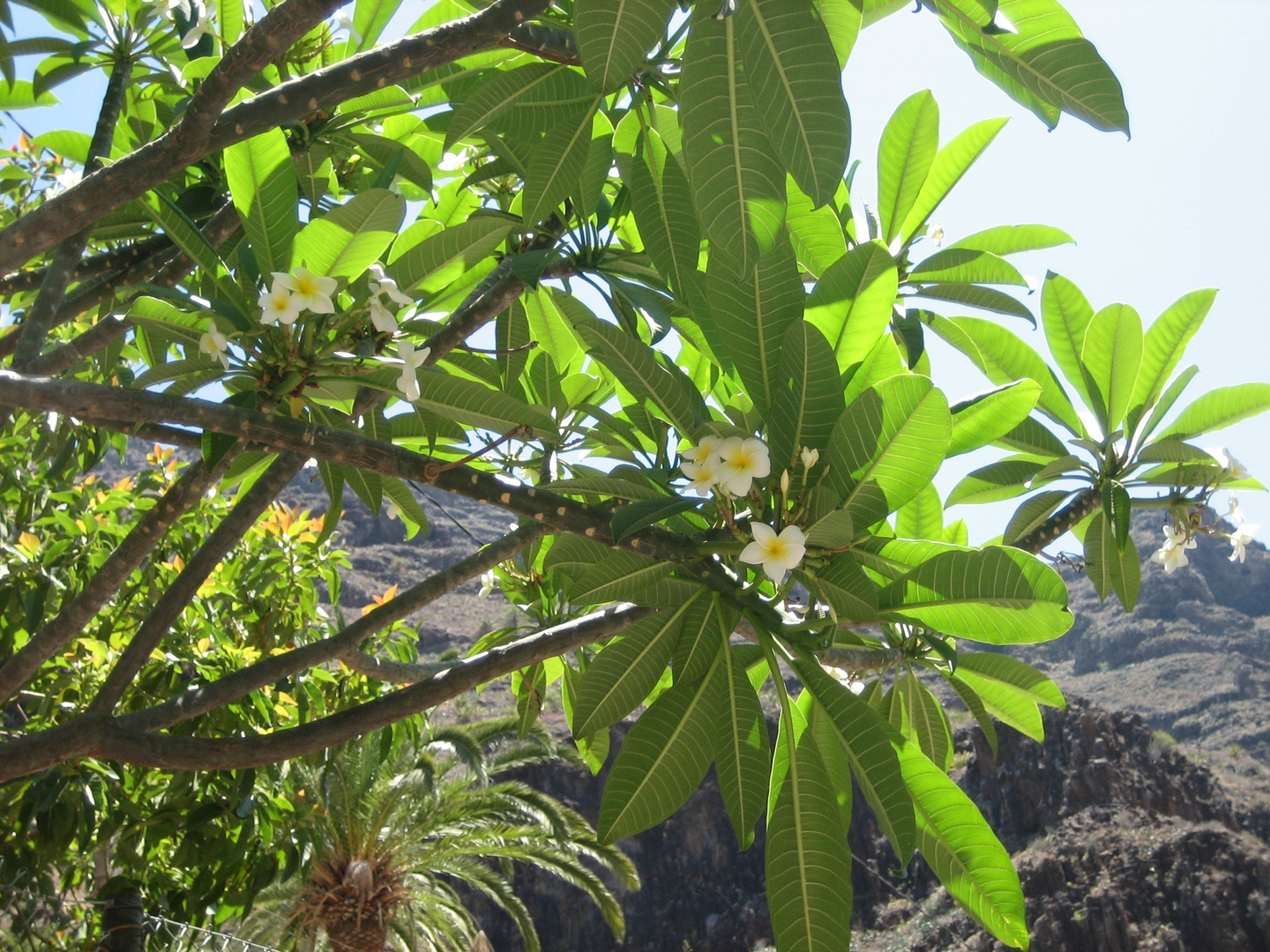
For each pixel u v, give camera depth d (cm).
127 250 215
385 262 186
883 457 141
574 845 887
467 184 210
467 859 909
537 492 152
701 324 172
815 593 152
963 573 141
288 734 180
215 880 313
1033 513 213
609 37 118
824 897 146
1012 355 220
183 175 225
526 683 258
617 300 204
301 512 377
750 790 156
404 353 147
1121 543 209
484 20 136
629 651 159
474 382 154
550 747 891
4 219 326
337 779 790
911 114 211
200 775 304
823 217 180
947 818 154
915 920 2114
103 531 351
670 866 2403
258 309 150
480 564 211
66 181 310
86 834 269
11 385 137
